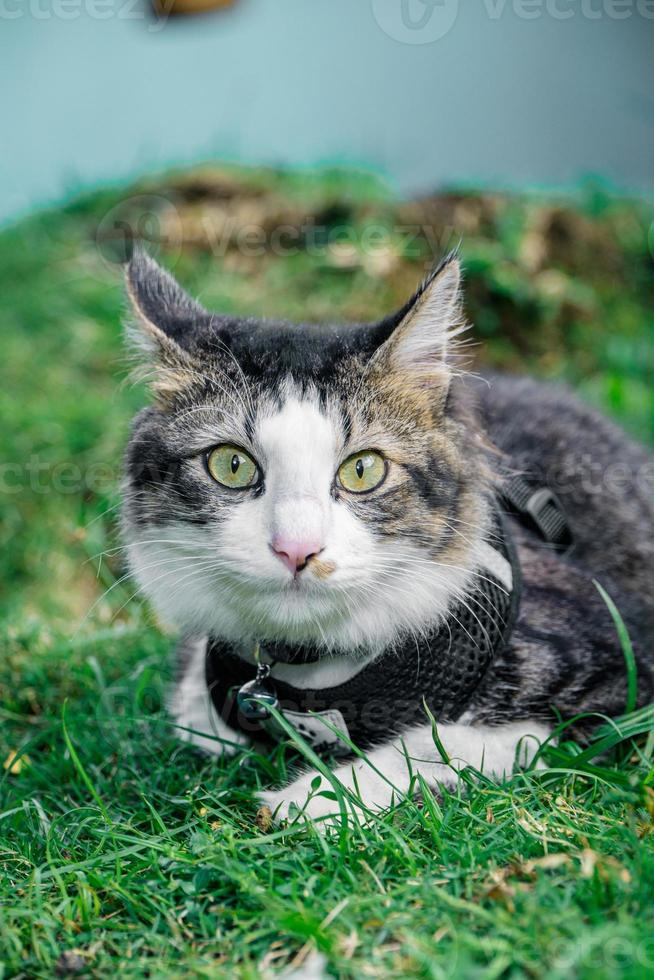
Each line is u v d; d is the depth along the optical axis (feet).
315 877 1.48
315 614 1.66
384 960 1.38
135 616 2.22
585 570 1.91
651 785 1.65
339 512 1.65
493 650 1.71
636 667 1.81
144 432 1.75
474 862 1.50
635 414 2.91
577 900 1.43
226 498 1.67
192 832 1.62
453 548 1.72
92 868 1.56
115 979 1.41
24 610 2.43
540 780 1.68
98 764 1.88
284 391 1.68
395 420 1.71
